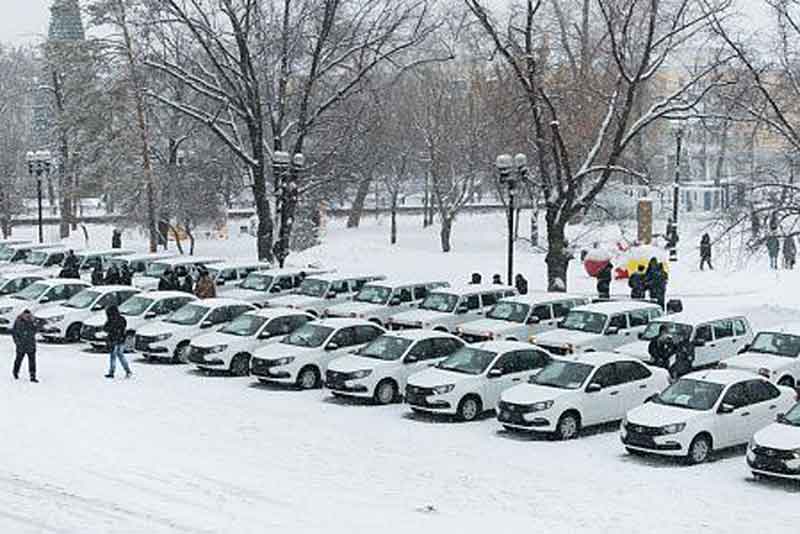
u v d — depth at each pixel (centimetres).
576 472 2327
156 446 2408
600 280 4444
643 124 4444
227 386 3247
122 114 7006
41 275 4881
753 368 2994
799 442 2219
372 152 7275
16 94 12356
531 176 6072
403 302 4116
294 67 5906
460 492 2123
